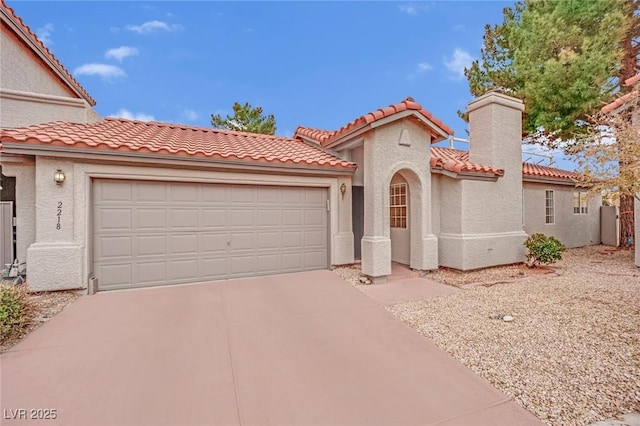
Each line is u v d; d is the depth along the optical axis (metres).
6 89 8.92
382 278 9.14
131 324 5.97
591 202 18.52
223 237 9.25
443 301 7.55
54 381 4.16
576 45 13.81
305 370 4.54
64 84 12.82
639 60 15.69
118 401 3.81
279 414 3.64
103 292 7.78
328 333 5.78
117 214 8.06
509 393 3.97
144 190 8.34
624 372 4.35
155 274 8.43
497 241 11.26
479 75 17.50
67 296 7.31
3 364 4.53
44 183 7.30
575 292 8.23
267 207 9.86
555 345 5.19
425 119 9.74
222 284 8.69
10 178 10.27
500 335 5.62
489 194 11.26
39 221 7.27
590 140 8.14
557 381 4.19
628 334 5.53
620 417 3.49
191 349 5.10
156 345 5.20
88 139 7.65
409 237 11.24
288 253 10.15
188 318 6.33
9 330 5.25
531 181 14.94
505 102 11.74
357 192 12.27
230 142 11.69
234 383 4.21
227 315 6.52
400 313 6.76
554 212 16.28
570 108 13.95
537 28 13.95
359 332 5.83
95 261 7.84
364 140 9.54
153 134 10.62
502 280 9.55
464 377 4.35
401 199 11.72
